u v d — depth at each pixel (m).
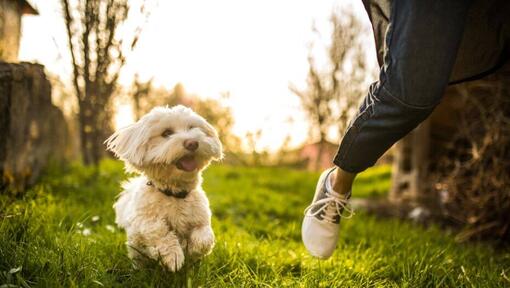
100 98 3.10
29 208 1.73
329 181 1.48
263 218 2.74
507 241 2.32
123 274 1.44
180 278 1.36
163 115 1.49
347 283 1.49
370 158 1.32
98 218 1.99
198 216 1.47
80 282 1.29
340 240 2.16
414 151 3.68
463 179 2.61
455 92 3.28
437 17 1.13
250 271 1.57
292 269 1.68
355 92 6.53
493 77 2.34
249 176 4.91
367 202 3.48
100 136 3.26
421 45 1.14
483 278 1.54
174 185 1.45
